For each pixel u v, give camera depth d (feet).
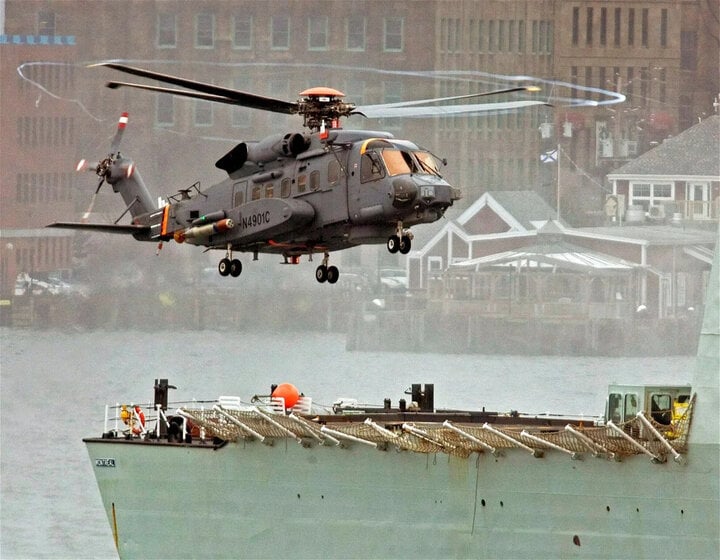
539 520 500.33
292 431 528.22
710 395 475.72
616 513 488.02
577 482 493.77
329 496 531.50
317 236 591.78
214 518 551.18
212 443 554.87
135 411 584.40
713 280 480.64
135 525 564.71
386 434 508.12
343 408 592.60
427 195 552.82
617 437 479.41
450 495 513.04
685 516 479.00
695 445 476.54
